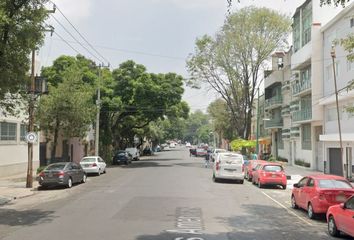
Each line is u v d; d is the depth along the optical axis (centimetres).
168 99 5472
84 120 3447
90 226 1369
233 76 5362
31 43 1786
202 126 19588
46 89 3212
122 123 6384
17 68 1819
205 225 1404
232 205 1930
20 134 3697
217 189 2620
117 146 6475
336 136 3594
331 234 1303
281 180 2811
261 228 1392
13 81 1838
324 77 4112
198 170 4266
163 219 1502
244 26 5219
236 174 3098
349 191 1592
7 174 3444
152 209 1739
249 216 1638
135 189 2512
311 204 1620
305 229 1406
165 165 5153
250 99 5456
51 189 2666
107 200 2039
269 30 5191
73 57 5112
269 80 6512
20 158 3691
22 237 1207
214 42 5322
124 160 5322
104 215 1592
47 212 1716
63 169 2688
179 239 1174
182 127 16212
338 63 3734
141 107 5397
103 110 5206
